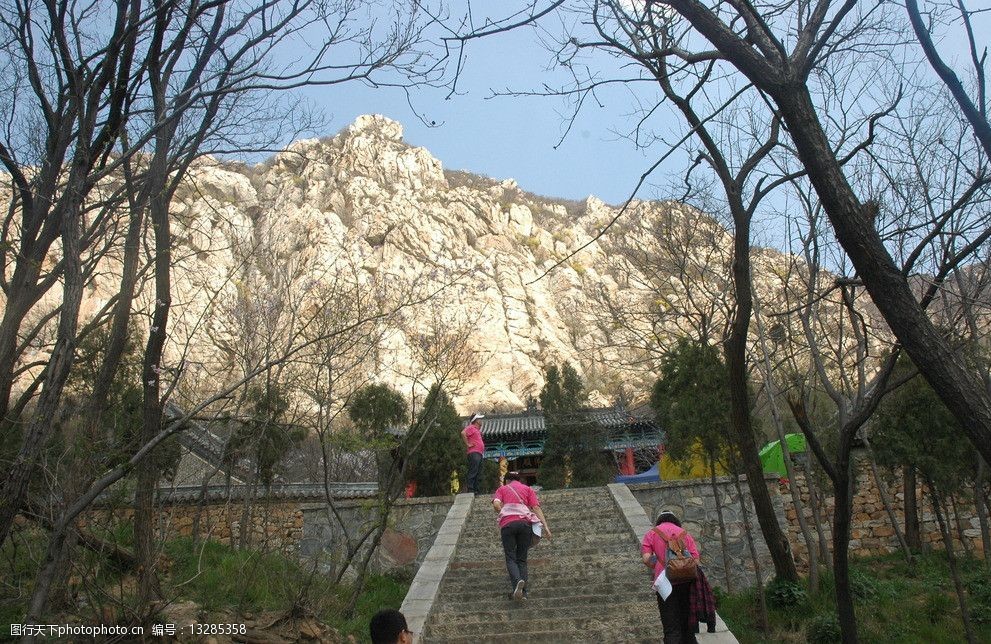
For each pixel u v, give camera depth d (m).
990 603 11.23
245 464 16.88
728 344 10.79
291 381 13.34
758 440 16.61
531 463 31.94
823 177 5.20
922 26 5.49
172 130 8.90
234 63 8.12
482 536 13.10
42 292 8.18
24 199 8.77
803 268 14.46
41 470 6.49
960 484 11.91
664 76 7.09
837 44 8.06
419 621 9.07
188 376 15.09
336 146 63.47
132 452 7.68
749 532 10.99
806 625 10.37
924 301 6.80
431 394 14.34
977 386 4.64
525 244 69.69
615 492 14.35
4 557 7.24
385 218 51.94
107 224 9.93
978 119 5.38
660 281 16.50
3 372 7.55
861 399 9.17
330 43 7.58
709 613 7.19
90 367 10.05
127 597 6.82
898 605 11.52
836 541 8.09
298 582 9.21
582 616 9.11
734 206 9.78
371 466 23.23
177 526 15.68
